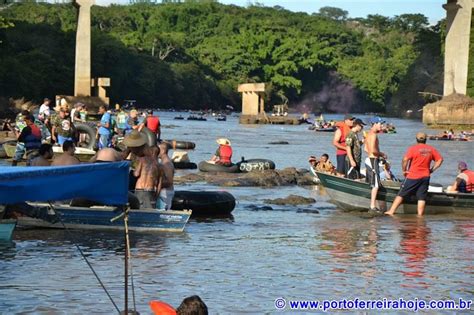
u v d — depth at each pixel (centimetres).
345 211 2841
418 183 2739
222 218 2591
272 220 2577
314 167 3834
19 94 15000
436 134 10044
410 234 2352
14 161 3431
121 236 2161
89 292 1566
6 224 2031
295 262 1900
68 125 3794
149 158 2305
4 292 1552
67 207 2198
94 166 1169
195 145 6359
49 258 1858
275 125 12244
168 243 2094
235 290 1617
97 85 9725
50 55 16975
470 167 5081
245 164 4044
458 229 2467
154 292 1581
